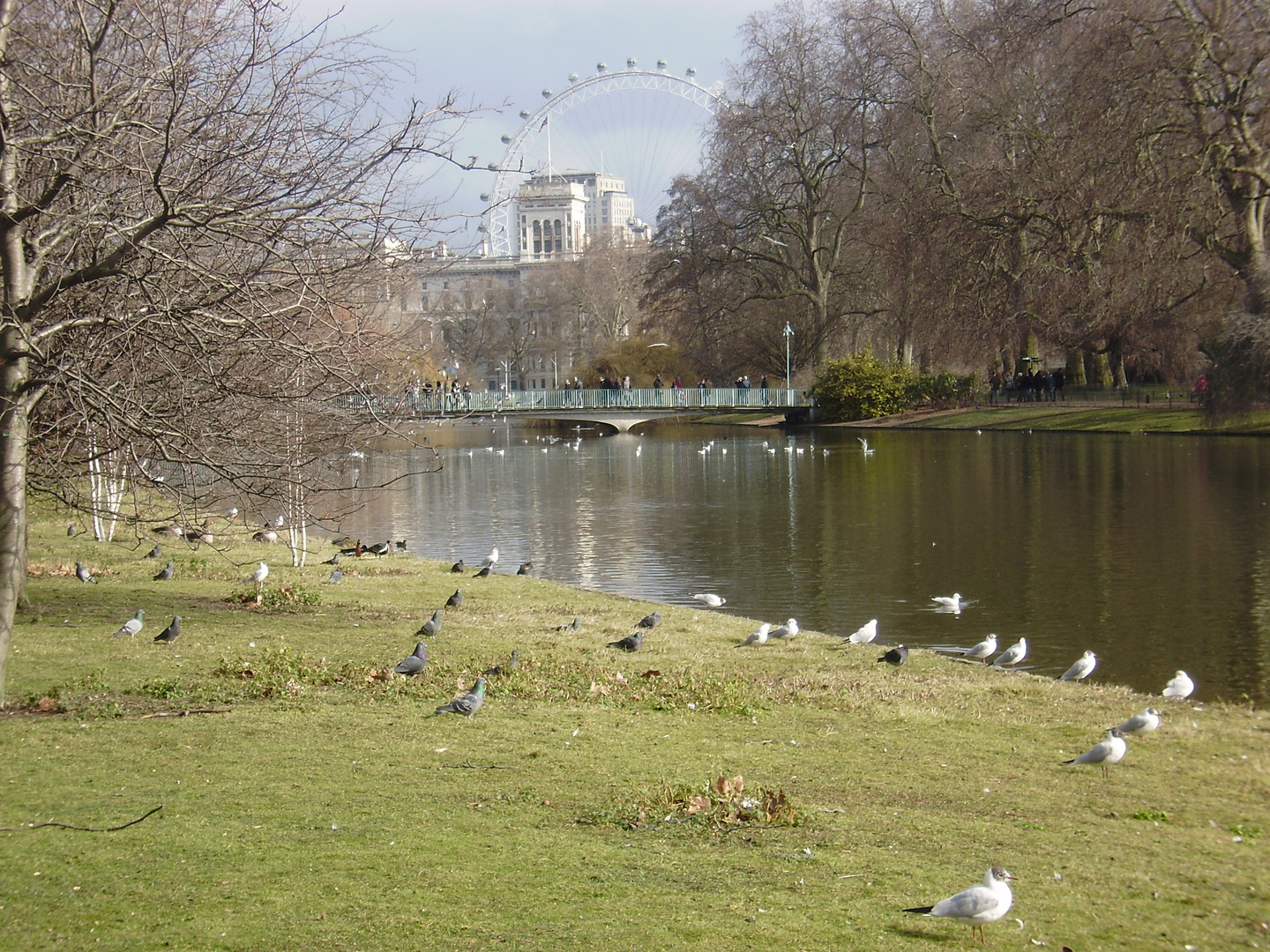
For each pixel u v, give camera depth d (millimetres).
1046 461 48219
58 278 11484
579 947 6207
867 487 42469
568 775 9570
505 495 44062
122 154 11648
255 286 11352
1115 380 75625
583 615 19203
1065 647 17688
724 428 93375
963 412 75750
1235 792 9461
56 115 10453
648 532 32719
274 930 6363
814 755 10539
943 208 63188
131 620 15578
